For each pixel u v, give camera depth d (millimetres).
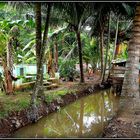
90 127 10352
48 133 9734
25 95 13016
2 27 13883
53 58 22766
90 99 16047
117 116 10219
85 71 30344
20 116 9852
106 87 20297
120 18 19781
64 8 12047
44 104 11773
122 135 7961
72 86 18000
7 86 13227
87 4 11648
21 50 18609
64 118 11836
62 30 19469
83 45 25406
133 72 10234
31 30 20562
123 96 10258
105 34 23859
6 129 8805
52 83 17547
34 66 18672
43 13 13797
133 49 10258
